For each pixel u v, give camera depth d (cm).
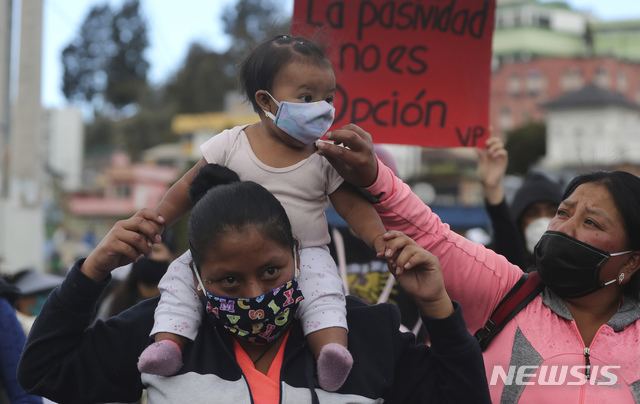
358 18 336
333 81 215
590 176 242
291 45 214
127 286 434
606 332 228
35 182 1130
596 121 4266
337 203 219
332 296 208
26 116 1127
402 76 339
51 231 3994
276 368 203
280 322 198
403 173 3931
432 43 341
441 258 237
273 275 196
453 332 200
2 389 312
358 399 200
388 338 210
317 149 220
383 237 204
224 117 4894
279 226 195
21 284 489
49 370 209
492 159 421
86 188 5312
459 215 1545
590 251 227
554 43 6150
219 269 192
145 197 4925
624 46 6016
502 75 5353
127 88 7219
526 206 440
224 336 208
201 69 5884
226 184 203
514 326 235
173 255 451
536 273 246
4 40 1115
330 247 384
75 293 204
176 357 196
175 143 5772
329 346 193
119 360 208
